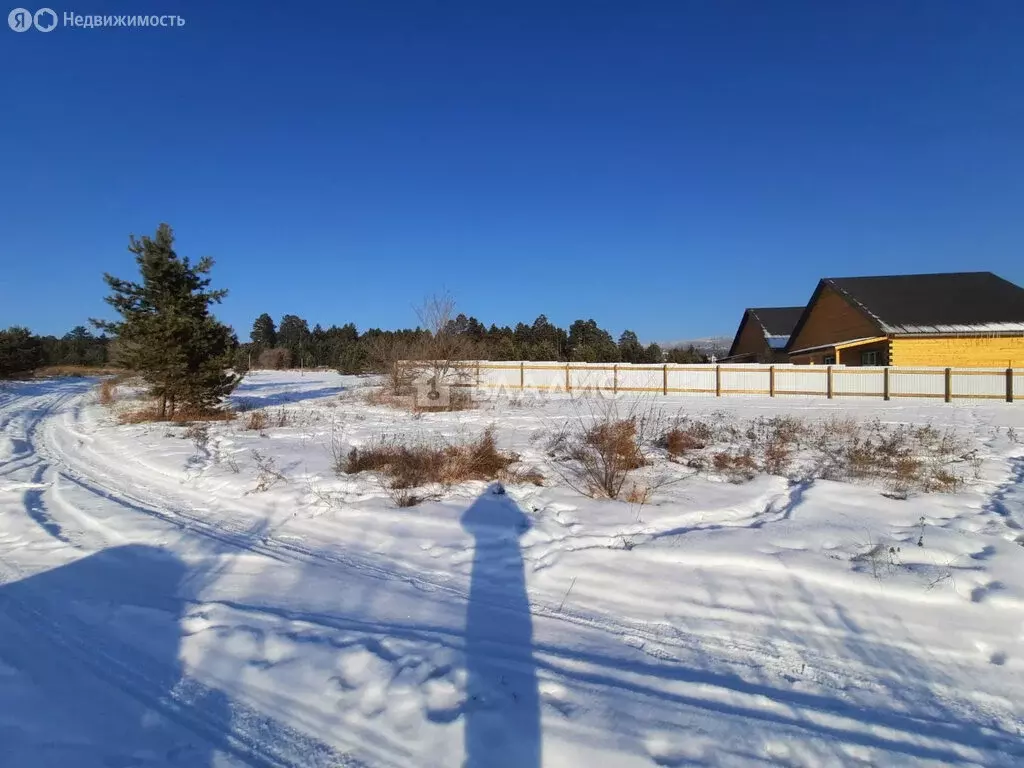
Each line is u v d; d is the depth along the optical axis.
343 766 2.73
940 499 7.00
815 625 4.07
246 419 17.05
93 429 15.88
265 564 5.30
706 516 6.24
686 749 2.82
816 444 11.37
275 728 3.00
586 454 8.78
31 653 3.73
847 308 32.78
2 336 43.09
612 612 4.30
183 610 4.34
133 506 7.43
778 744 2.88
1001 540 5.38
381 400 22.39
